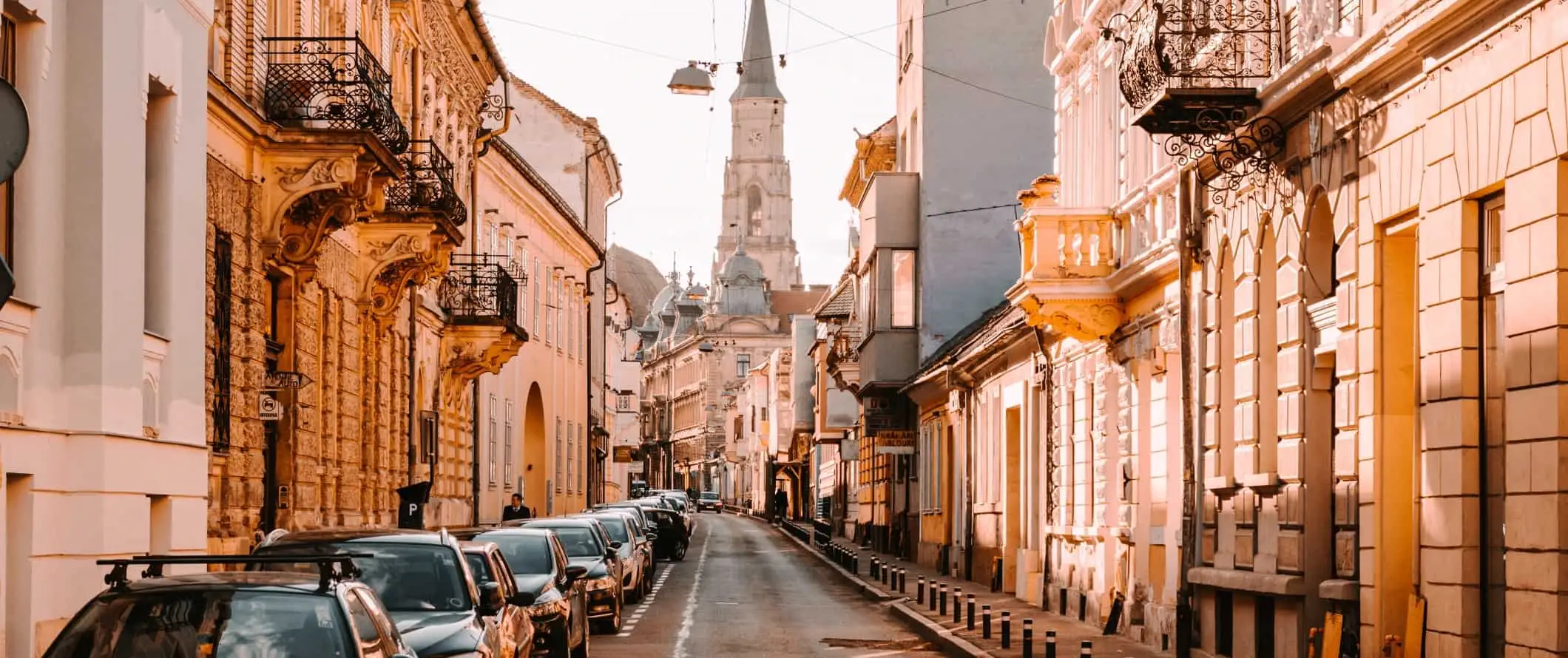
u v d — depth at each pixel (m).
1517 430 12.62
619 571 27.73
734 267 181.38
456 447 40.03
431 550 14.76
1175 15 18.70
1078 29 27.25
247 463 22.39
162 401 17.89
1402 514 15.03
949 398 42.78
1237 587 18.67
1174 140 20.70
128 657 9.77
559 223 54.06
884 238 47.47
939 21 46.66
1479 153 13.23
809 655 23.33
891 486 54.81
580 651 21.58
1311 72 15.94
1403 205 14.66
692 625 28.36
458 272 38.59
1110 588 25.83
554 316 55.41
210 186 20.56
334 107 22.97
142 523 16.77
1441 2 13.25
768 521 100.00
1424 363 14.44
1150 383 23.95
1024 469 33.59
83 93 15.60
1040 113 46.56
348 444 28.56
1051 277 24.75
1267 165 17.84
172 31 17.91
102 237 15.60
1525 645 12.41
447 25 35.69
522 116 61.81
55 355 15.41
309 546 14.69
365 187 23.47
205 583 10.27
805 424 87.56
